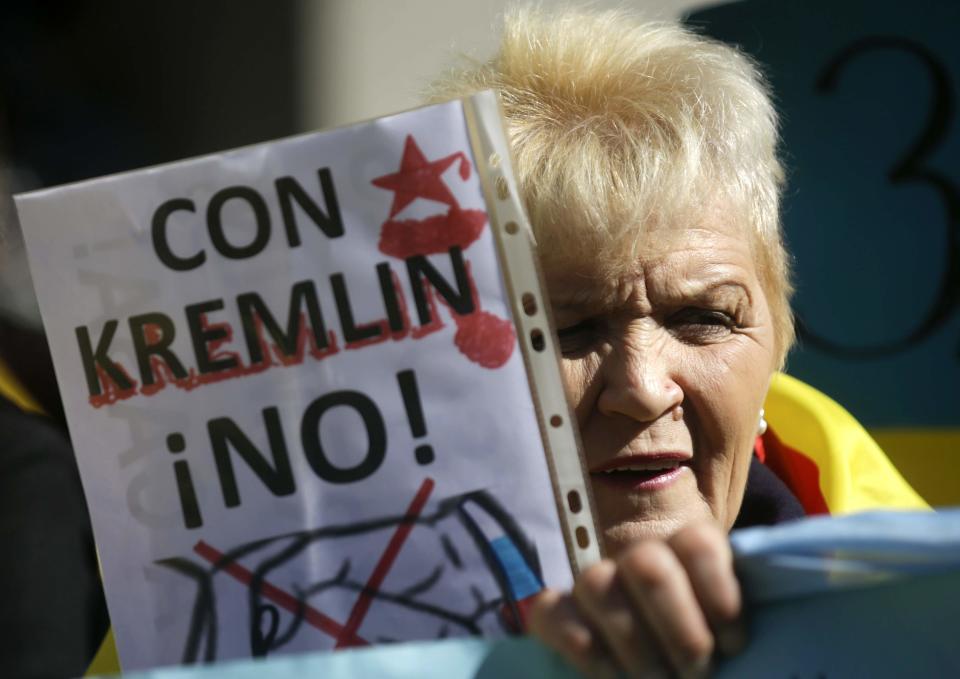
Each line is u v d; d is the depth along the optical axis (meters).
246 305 1.47
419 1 4.05
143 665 1.46
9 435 1.94
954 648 1.20
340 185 1.47
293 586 1.45
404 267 1.47
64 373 1.49
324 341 1.47
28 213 1.49
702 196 1.85
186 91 4.54
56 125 4.27
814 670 1.21
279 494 1.46
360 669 1.29
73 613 1.87
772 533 1.17
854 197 3.42
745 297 1.87
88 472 1.48
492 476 1.46
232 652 1.45
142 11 4.51
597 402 1.82
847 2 3.39
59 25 4.45
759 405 1.93
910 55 3.34
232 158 1.48
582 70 1.91
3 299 2.29
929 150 3.34
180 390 1.47
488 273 1.47
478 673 1.28
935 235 3.33
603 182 1.80
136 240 1.48
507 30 2.03
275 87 4.39
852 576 1.20
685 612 1.13
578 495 1.46
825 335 3.46
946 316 3.32
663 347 1.83
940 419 3.33
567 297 1.82
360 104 4.25
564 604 1.21
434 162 1.47
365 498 1.46
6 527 1.88
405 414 1.46
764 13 3.45
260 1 4.33
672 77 1.92
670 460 1.83
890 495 2.29
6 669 1.81
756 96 1.98
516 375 1.46
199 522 1.46
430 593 1.45
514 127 1.87
